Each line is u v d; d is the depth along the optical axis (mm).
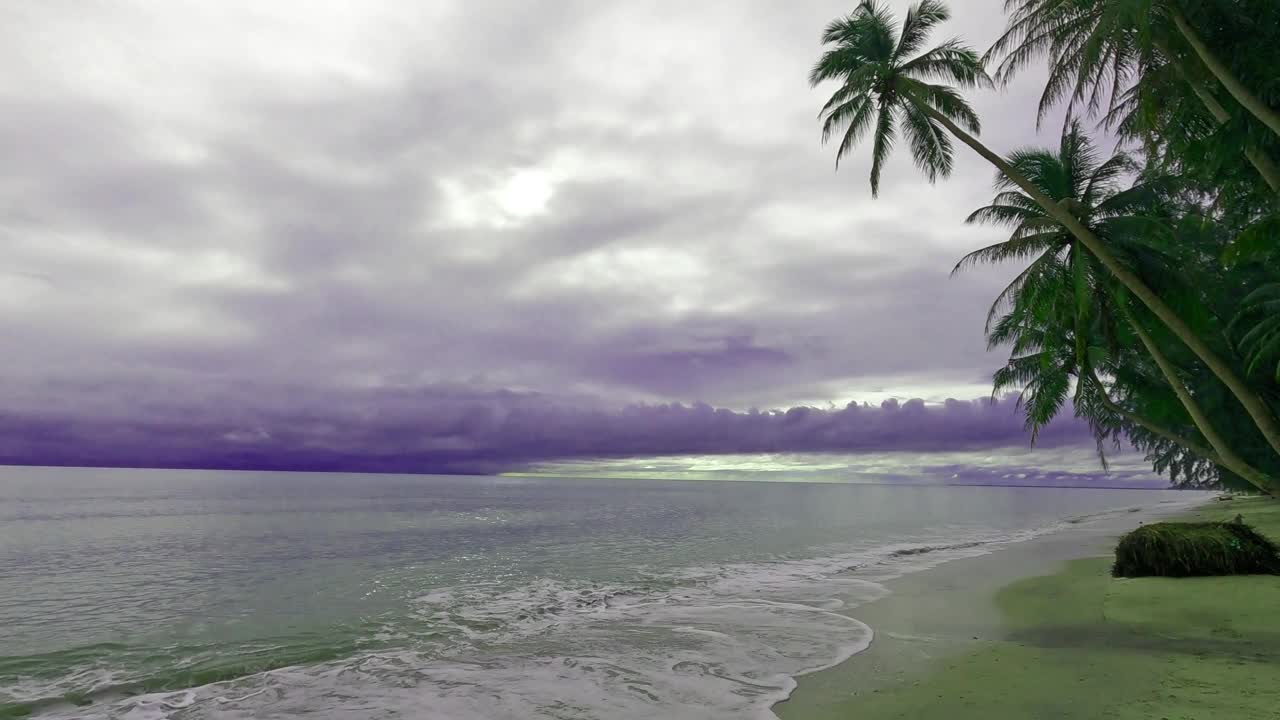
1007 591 15617
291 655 11000
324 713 7980
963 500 100125
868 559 23688
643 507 65562
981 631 11383
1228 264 14430
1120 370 26812
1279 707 6875
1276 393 22109
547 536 33906
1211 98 14688
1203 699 7191
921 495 131750
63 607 15672
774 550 27250
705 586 17703
